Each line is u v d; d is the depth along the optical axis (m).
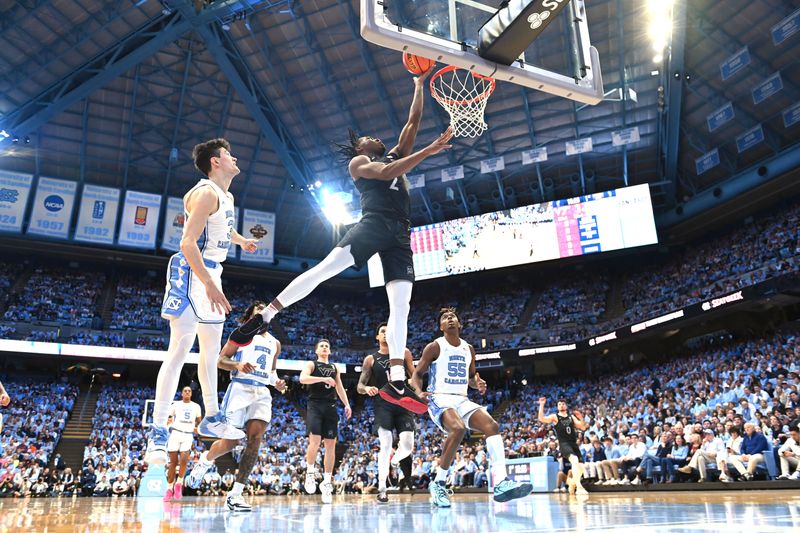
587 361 33.28
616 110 27.88
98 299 34.22
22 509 5.09
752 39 23.08
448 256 32.91
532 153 29.28
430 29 4.84
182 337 4.45
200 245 4.45
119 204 31.12
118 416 28.81
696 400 19.19
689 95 26.23
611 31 24.23
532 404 30.69
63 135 29.23
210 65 27.06
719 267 29.59
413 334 37.03
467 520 3.16
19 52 23.72
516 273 37.31
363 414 32.22
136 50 24.41
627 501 6.08
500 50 4.90
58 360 31.00
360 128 29.17
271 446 27.67
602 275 36.00
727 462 12.44
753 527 2.29
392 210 4.20
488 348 34.38
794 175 26.05
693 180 30.61
